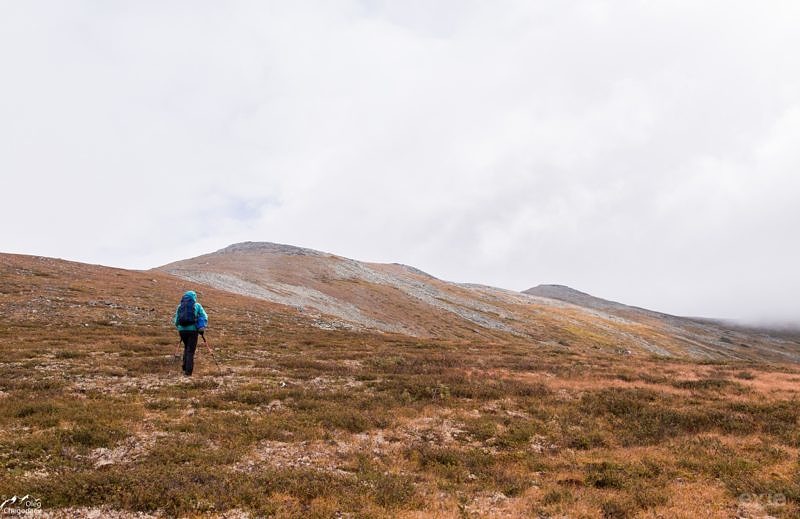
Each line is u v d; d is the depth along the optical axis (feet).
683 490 36.88
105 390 54.29
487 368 89.97
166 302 161.38
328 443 42.98
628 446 49.26
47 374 59.72
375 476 35.65
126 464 33.91
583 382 78.33
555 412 59.11
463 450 44.62
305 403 54.03
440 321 369.30
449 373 80.43
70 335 94.02
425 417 54.54
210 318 146.00
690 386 78.28
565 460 43.32
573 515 31.55
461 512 31.07
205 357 82.33
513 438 49.21
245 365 78.23
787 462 43.60
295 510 28.94
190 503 28.55
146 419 44.24
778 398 69.10
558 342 423.23
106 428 40.09
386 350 113.80
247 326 140.56
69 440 37.01
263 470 35.37
